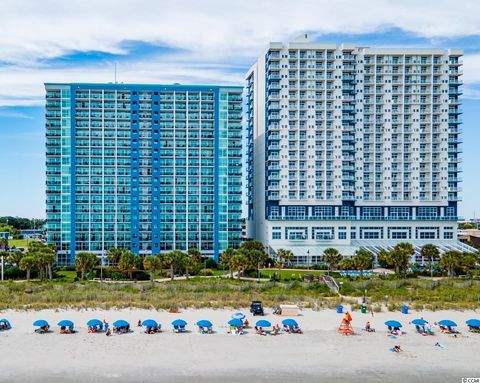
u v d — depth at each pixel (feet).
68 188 460.96
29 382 167.22
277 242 488.44
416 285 334.85
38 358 189.06
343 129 498.69
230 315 256.52
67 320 224.74
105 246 464.24
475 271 414.82
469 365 189.47
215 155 476.54
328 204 497.87
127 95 470.39
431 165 512.22
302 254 468.34
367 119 510.99
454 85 517.96
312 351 202.80
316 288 324.80
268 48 490.08
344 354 199.62
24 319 241.96
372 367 185.98
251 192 587.68
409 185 513.45
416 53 506.89
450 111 518.37
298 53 490.08
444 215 515.91
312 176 495.41
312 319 252.21
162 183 472.85
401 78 508.94
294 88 491.31
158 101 473.26
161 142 473.67
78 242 460.14
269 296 295.28
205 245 477.36
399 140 510.99
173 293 299.58
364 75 506.89
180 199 475.72
